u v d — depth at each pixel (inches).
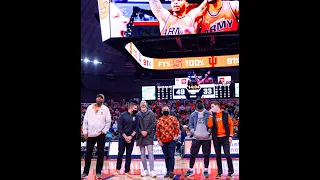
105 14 393.7
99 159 275.6
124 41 439.8
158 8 388.2
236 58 512.7
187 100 845.8
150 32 390.3
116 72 1094.4
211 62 519.5
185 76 888.9
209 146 286.2
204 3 381.1
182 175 297.7
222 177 282.8
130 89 1086.4
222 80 831.7
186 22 385.7
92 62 1006.4
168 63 529.0
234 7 375.2
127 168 291.7
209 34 386.3
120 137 298.7
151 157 285.3
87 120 274.8
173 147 279.7
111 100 973.2
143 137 286.2
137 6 389.1
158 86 863.7
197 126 285.1
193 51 666.2
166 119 278.7
